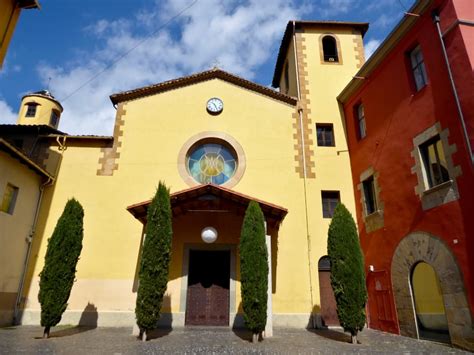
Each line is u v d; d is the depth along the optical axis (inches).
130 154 527.8
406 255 390.3
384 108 459.2
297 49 631.2
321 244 498.6
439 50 357.7
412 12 391.9
